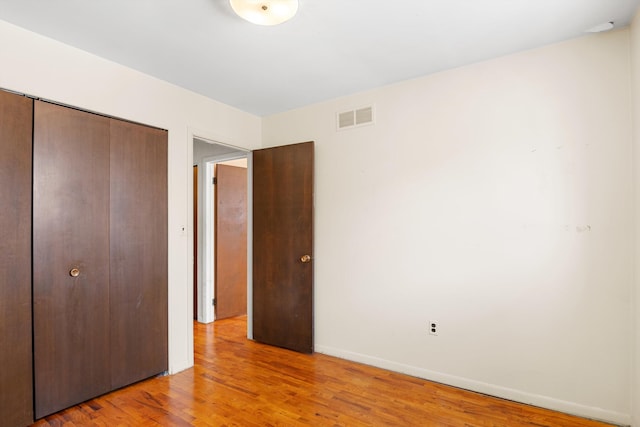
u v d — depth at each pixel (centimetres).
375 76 278
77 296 230
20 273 205
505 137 245
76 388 229
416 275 280
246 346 349
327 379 273
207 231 437
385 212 296
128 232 257
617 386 210
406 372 283
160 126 280
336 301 322
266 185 356
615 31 211
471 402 238
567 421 214
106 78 246
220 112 332
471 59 250
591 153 218
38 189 213
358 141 310
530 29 211
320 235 333
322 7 186
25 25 204
